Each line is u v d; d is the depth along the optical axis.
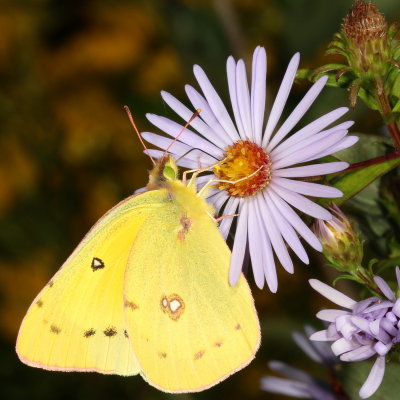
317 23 0.30
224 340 0.22
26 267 0.36
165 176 0.23
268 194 0.22
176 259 0.23
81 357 0.23
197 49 0.31
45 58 0.40
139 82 0.39
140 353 0.23
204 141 0.23
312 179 0.22
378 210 0.24
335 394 0.25
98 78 0.39
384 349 0.22
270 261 0.22
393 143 0.23
